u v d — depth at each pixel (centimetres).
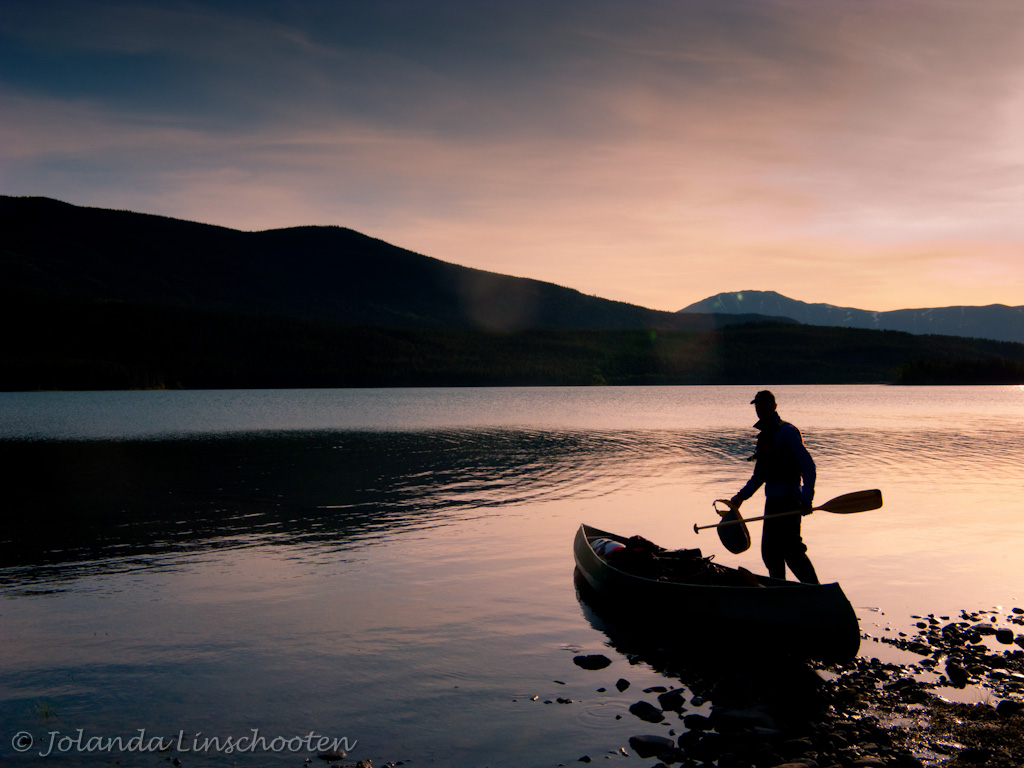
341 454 2606
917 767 520
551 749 557
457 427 3978
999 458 2377
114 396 10031
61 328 15638
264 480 1958
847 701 632
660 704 633
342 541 1243
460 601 914
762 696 646
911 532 1278
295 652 748
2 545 1227
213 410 6259
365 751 555
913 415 4950
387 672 699
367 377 15888
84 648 761
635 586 843
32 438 3412
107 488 1834
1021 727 580
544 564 1091
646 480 1911
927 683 664
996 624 818
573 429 3769
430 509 1524
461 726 593
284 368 15812
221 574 1041
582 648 762
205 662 723
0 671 704
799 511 795
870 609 869
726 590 765
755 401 846
